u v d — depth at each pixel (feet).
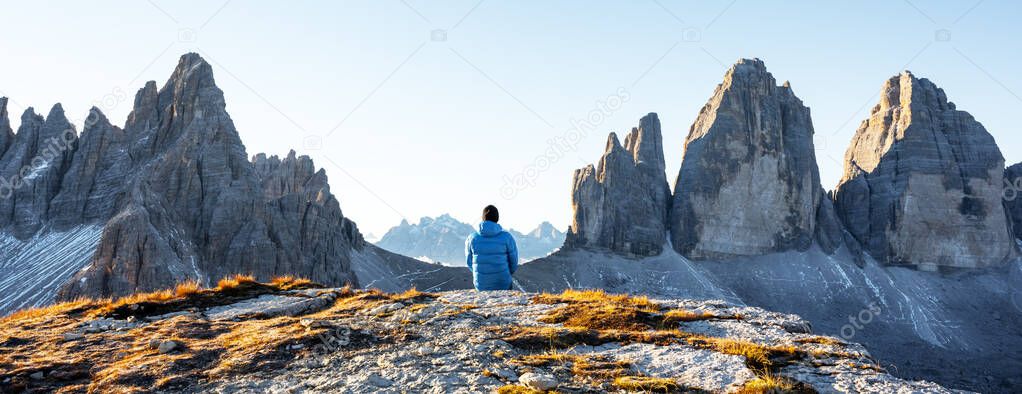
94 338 40.65
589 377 32.73
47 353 36.73
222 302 56.29
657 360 35.94
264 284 65.41
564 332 41.75
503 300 56.39
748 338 41.88
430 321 44.88
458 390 30.19
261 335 40.24
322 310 53.93
